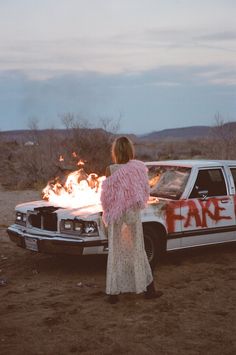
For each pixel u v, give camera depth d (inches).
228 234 297.6
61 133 827.4
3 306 222.5
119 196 213.6
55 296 235.0
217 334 189.9
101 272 275.6
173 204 277.1
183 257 306.5
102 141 741.9
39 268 286.0
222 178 302.7
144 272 220.7
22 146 872.9
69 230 260.2
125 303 223.6
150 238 271.3
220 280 259.4
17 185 732.0
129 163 218.2
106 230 255.4
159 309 215.8
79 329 195.2
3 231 390.9
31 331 193.9
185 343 182.2
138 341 183.9
